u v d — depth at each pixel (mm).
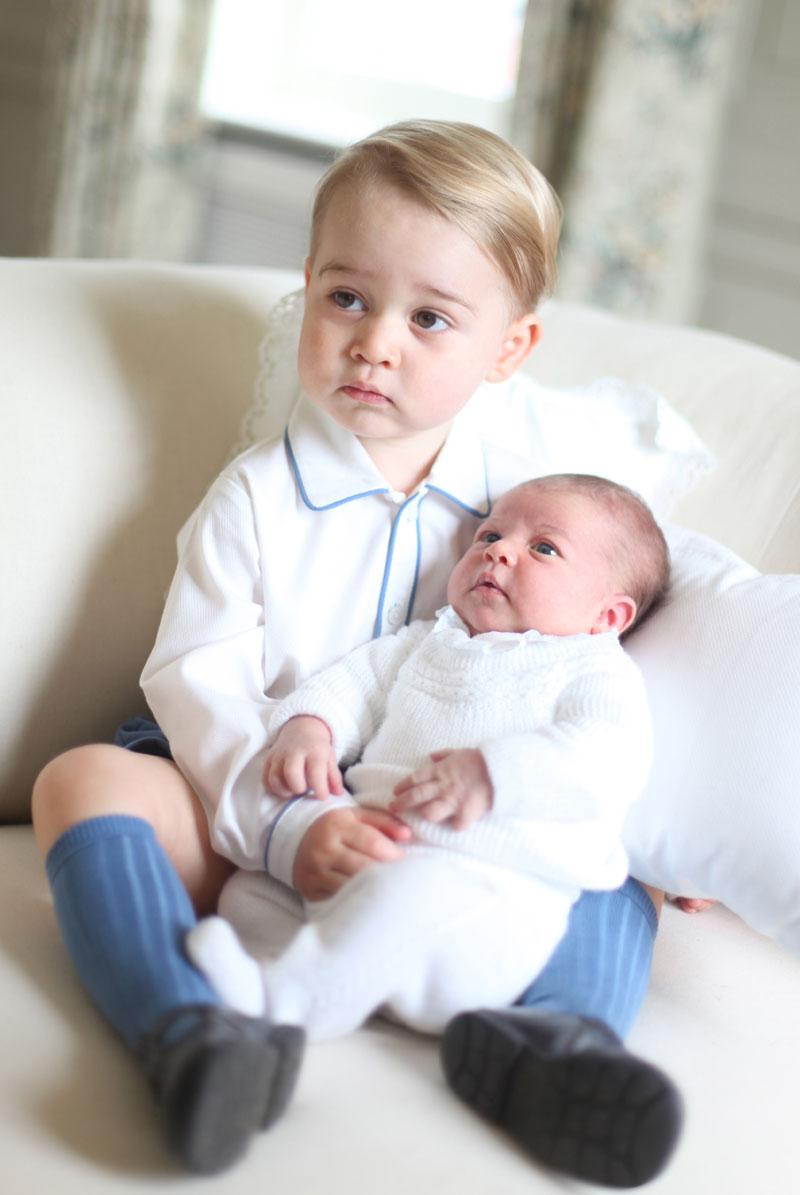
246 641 1164
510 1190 795
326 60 3400
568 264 2443
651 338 1504
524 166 1193
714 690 1119
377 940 913
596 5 2381
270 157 3340
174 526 1279
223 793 1048
